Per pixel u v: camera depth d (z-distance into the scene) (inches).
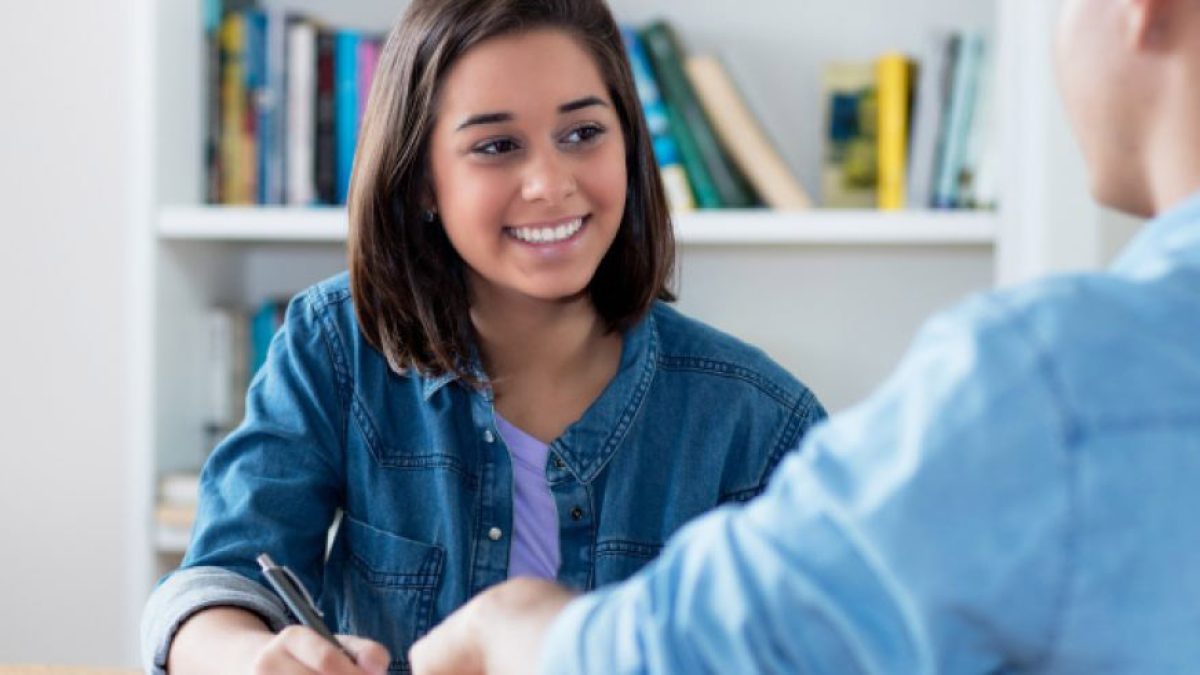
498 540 50.7
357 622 51.8
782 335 103.4
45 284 95.0
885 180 92.7
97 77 93.9
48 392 95.2
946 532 20.9
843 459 22.3
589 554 50.6
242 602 46.0
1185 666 20.6
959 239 89.7
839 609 21.6
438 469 51.1
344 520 52.4
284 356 52.6
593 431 50.7
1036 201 86.0
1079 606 20.7
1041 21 85.4
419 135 47.9
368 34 100.3
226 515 49.3
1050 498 20.7
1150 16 23.4
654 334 52.4
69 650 95.7
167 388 95.3
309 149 94.8
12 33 94.4
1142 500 20.6
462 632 28.7
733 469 51.7
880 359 102.8
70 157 94.4
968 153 91.4
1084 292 22.1
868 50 101.0
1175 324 21.6
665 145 93.5
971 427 21.1
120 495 94.8
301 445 51.0
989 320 22.0
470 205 46.6
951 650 21.1
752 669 22.3
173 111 94.0
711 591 23.0
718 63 94.2
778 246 103.0
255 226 92.7
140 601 94.5
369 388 52.2
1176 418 20.9
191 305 97.9
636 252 50.7
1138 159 24.4
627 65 49.4
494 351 51.7
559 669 24.8
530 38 45.9
